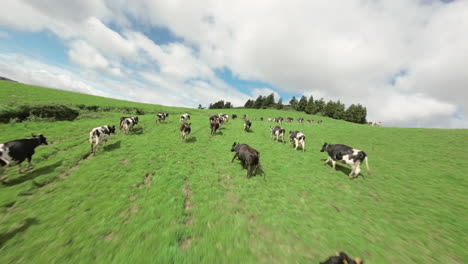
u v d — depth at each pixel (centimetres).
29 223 509
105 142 1250
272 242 501
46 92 3509
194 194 734
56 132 1502
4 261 397
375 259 466
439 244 525
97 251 430
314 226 584
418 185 945
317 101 9419
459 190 884
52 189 694
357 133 2492
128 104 4244
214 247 464
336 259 396
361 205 742
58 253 420
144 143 1391
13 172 804
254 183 885
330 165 1238
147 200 655
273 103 10619
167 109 4659
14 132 1397
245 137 1975
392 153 1561
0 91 2700
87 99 3769
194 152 1288
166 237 477
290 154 1455
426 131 2447
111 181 779
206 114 5012
